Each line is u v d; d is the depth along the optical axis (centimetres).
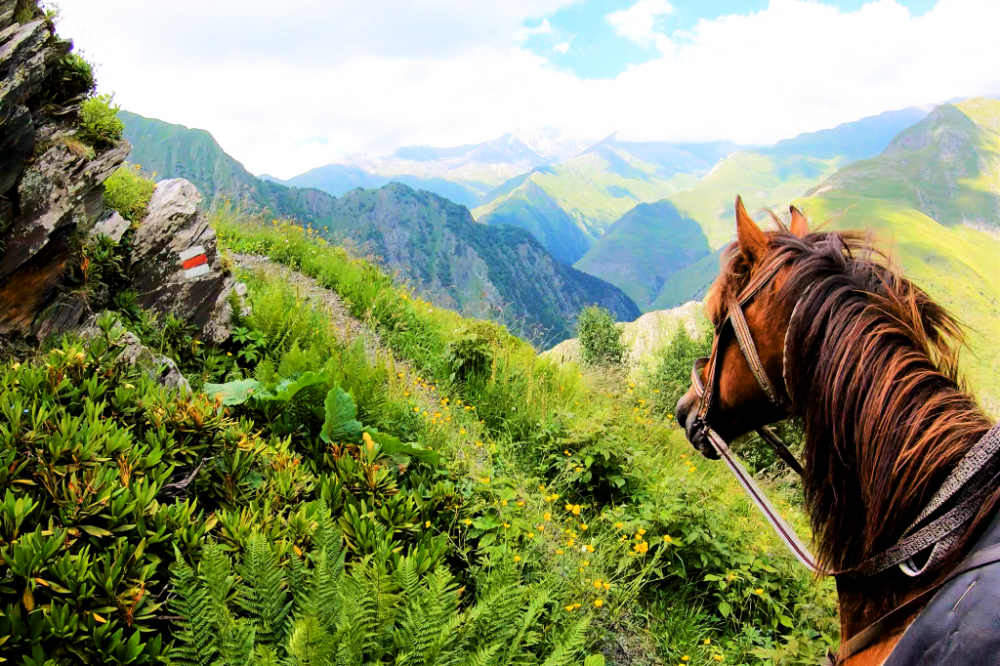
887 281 201
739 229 227
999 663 136
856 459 187
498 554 418
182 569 276
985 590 146
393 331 959
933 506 168
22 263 444
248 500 384
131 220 594
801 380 200
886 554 177
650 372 1512
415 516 427
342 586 302
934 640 151
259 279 898
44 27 485
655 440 842
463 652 307
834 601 508
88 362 411
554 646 382
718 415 241
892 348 183
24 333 447
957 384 189
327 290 1022
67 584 272
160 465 361
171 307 589
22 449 329
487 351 836
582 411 812
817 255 203
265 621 289
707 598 519
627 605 470
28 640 252
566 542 502
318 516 376
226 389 504
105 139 551
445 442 591
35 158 467
